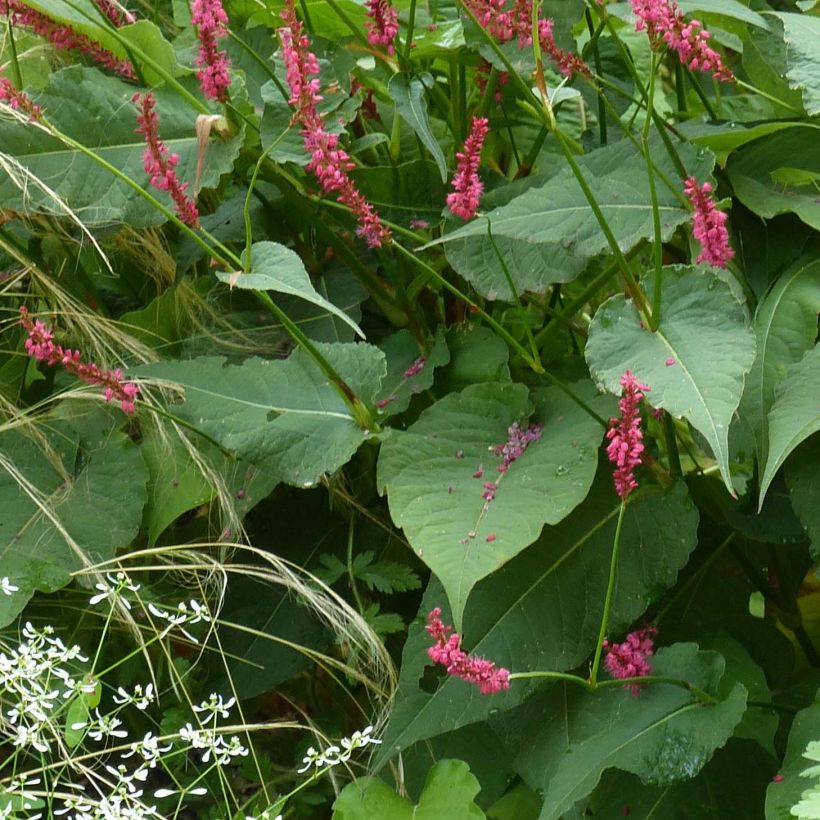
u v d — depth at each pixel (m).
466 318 1.98
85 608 1.94
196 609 1.83
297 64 1.77
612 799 1.83
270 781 1.91
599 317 1.75
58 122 1.85
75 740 1.76
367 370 1.82
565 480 1.77
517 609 1.81
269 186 1.98
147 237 2.00
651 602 1.80
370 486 1.99
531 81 1.94
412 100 1.85
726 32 2.02
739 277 1.87
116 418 1.93
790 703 1.88
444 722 1.79
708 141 1.86
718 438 1.68
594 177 1.81
